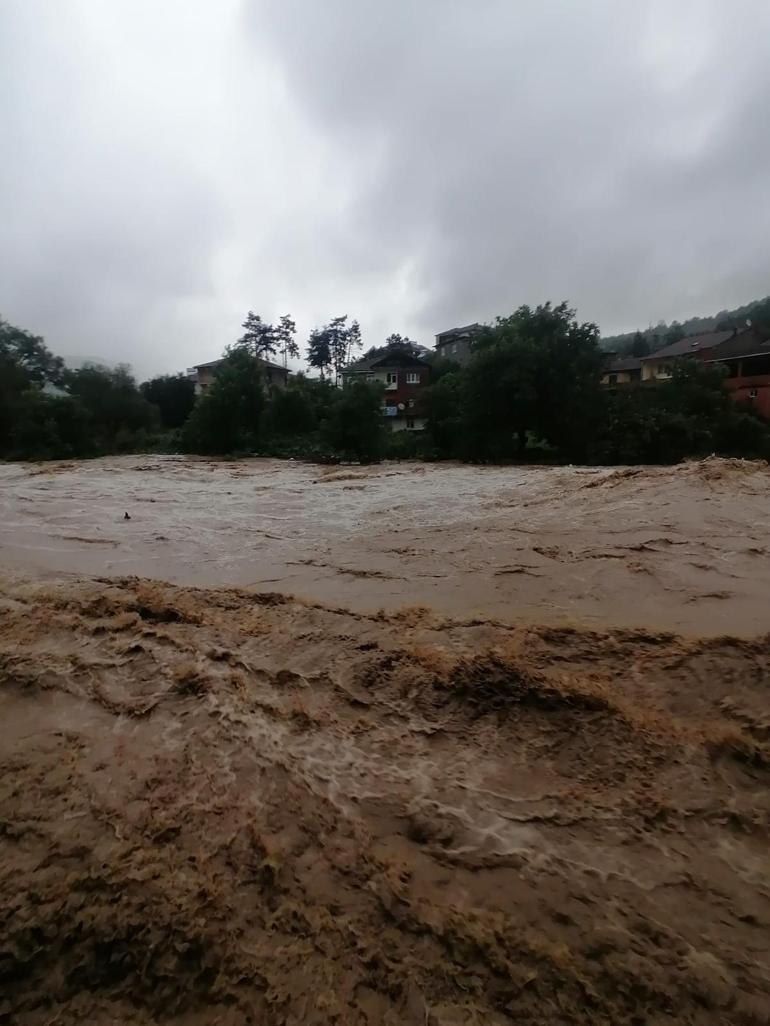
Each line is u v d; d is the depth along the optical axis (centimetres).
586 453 2706
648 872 265
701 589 589
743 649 441
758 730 354
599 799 308
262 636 504
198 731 366
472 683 405
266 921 242
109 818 295
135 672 443
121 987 224
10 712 400
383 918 243
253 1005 215
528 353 2605
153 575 712
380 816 297
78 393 4294
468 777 327
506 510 1027
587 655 452
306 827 288
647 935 235
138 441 3709
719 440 2966
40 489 1590
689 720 369
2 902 250
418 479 1673
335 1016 209
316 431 3192
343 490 1465
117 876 261
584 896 253
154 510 1201
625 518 881
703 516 855
